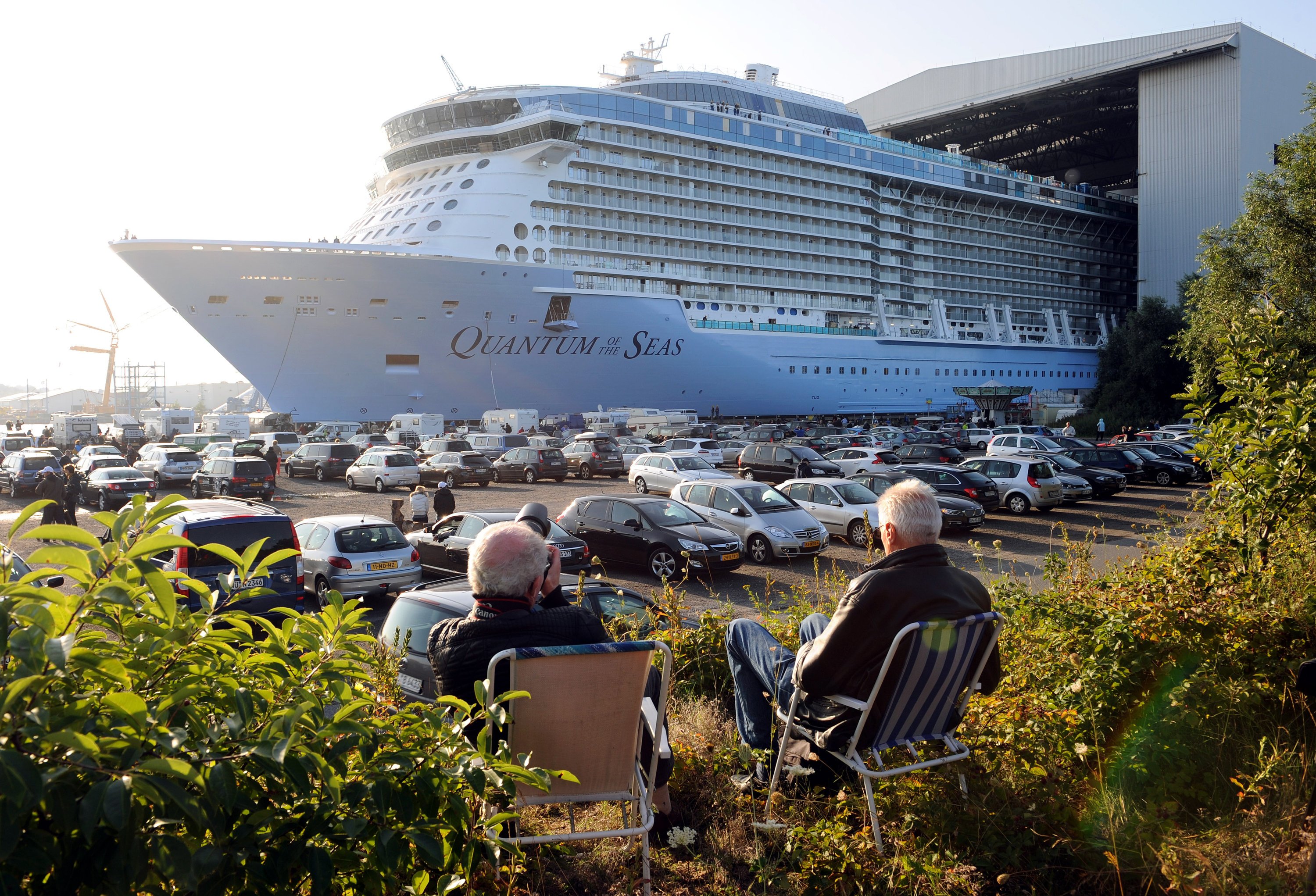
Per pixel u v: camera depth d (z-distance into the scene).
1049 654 4.34
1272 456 5.42
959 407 60.41
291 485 29.64
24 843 1.52
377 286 37.41
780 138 48.94
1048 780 3.36
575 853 3.19
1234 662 4.02
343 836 1.95
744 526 14.67
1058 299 69.88
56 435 45.84
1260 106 69.31
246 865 1.81
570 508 14.58
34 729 1.50
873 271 54.84
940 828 3.14
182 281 35.22
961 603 3.05
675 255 45.31
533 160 40.88
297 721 1.86
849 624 3.01
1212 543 5.68
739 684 3.89
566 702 2.69
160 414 52.44
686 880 3.09
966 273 62.47
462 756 2.13
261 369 37.75
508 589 3.00
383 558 11.45
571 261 41.88
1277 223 23.69
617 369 44.62
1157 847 2.96
